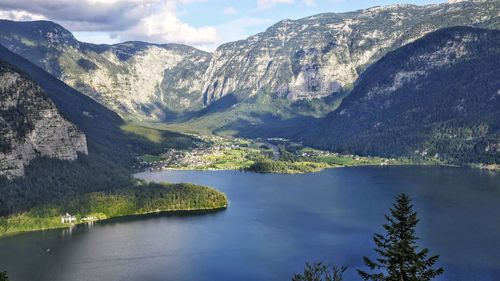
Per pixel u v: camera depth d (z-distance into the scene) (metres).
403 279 101.50
